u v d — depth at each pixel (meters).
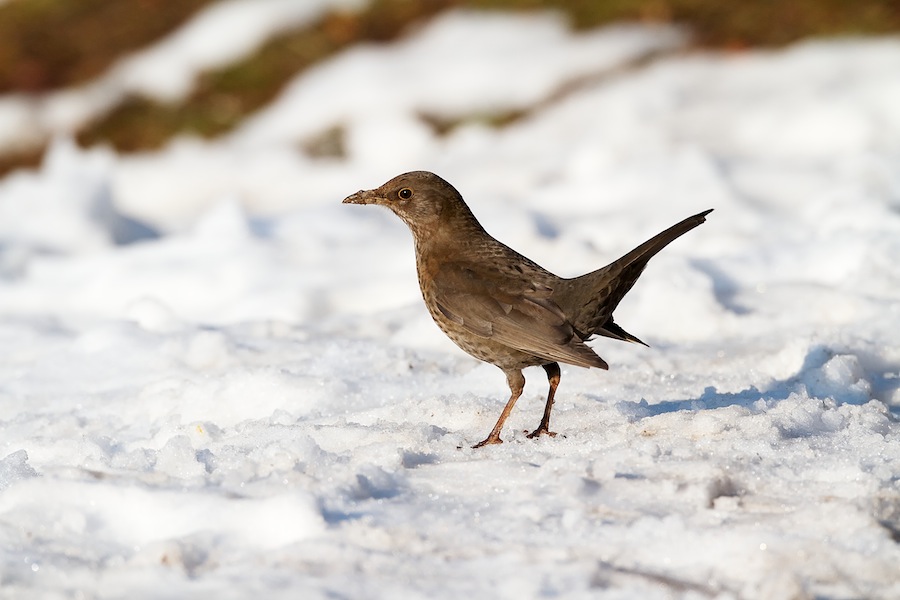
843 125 21.25
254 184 24.50
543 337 8.60
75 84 29.14
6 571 6.30
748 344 11.81
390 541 6.56
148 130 27.28
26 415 10.45
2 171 26.78
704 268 14.05
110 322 12.81
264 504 6.83
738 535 6.53
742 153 21.27
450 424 9.28
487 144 23.22
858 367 10.20
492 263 9.32
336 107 26.27
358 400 10.21
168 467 7.86
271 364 11.61
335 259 16.09
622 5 27.31
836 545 6.53
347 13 29.31
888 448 8.00
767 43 25.08
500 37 27.28
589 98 24.08
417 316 13.48
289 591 5.96
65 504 7.09
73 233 18.38
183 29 30.25
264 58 28.64
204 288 15.42
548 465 7.67
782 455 7.86
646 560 6.45
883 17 25.05
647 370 10.77
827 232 15.28
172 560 6.33
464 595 5.95
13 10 32.28
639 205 18.03
